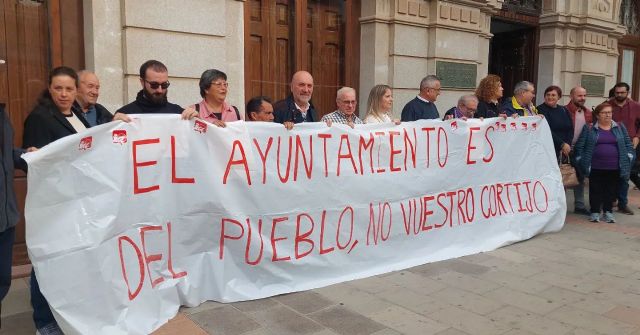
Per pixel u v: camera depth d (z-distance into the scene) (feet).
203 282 11.77
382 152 14.33
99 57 14.79
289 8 20.84
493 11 26.32
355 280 13.66
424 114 17.72
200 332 10.57
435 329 11.00
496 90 19.65
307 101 14.96
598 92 33.60
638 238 18.35
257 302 12.07
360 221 13.99
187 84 16.33
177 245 11.28
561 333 10.93
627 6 37.47
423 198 15.29
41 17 14.55
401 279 13.84
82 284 9.50
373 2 21.91
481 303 12.40
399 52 22.61
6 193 9.73
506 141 17.31
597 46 32.71
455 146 15.93
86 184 9.65
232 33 17.44
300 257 12.99
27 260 14.62
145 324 10.37
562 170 20.17
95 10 14.60
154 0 15.37
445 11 23.54
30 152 9.16
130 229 10.41
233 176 11.86
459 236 16.25
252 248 12.25
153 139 10.71
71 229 9.44
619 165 20.22
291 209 12.74
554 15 30.19
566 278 14.20
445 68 24.02
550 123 21.34
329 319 11.35
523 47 31.89
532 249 16.83
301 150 12.85
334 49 22.44
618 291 13.32
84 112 11.78
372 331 10.84
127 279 10.20
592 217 20.80
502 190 17.33
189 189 11.30
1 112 9.82
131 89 15.25
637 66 38.93
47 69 14.75
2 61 14.03
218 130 11.60
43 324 10.43
